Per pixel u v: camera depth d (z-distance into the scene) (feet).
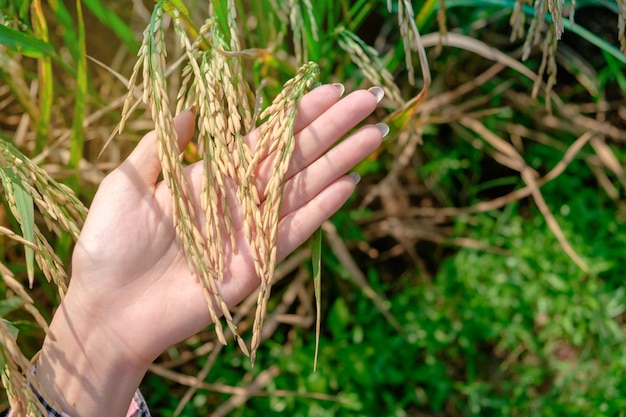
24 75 2.15
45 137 1.91
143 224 1.42
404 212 2.55
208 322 1.47
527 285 2.39
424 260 2.57
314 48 1.81
